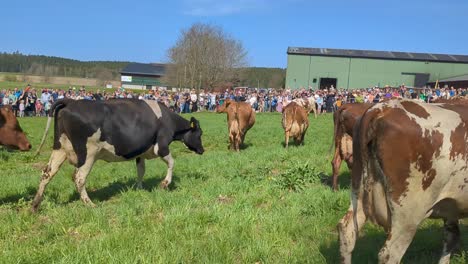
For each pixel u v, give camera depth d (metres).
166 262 5.45
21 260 5.53
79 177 8.50
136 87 101.06
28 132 21.53
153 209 7.98
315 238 6.47
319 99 38.03
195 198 8.88
